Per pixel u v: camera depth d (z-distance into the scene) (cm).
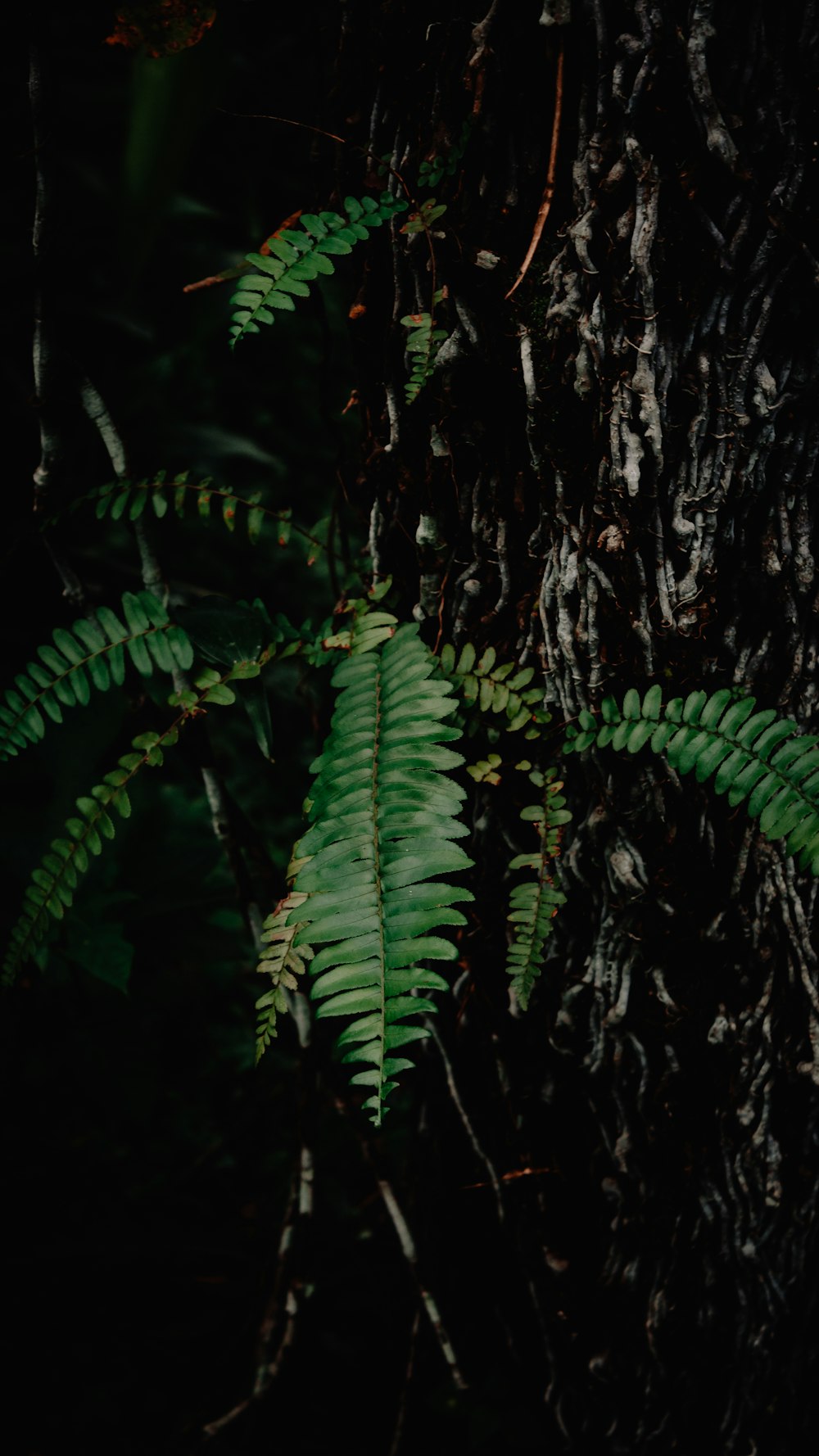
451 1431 212
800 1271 193
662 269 169
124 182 224
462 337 175
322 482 314
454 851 168
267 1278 220
